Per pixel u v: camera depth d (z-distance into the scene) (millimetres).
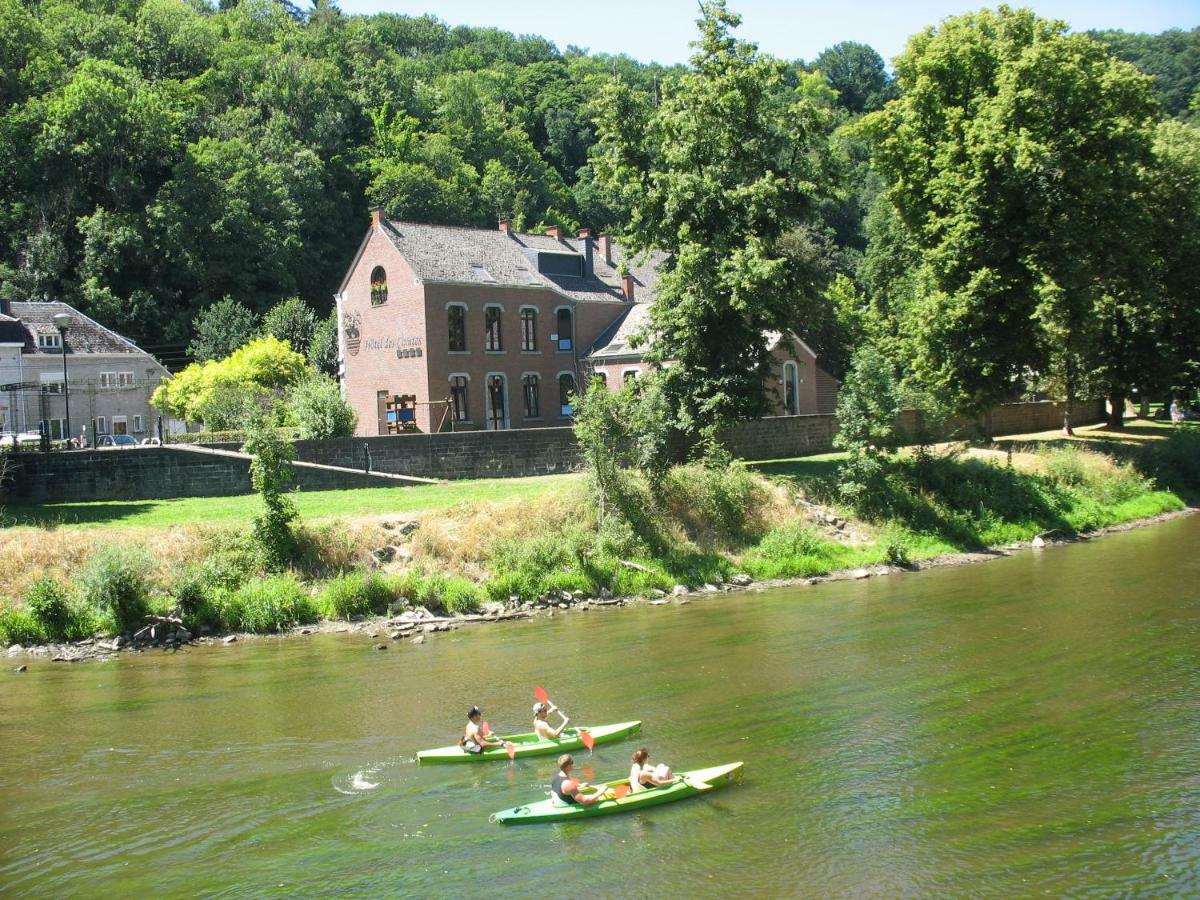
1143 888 12484
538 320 53938
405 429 46344
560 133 121188
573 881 12844
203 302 75250
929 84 43562
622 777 16141
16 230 73625
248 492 34312
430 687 20812
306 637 25016
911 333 45938
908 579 31562
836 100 117062
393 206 85812
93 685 21266
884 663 21906
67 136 72312
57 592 24656
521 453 39500
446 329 49531
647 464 32938
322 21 120688
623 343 53812
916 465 38656
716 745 17297
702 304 36031
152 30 95438
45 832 14352
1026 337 42562
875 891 12445
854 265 92250
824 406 57594
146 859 13555
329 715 19188
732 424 37062
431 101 112750
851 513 35812
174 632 24828
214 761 16953
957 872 12891
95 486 32875
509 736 17656
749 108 36625
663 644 23891
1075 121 40906
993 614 26188
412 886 12781
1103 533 39062
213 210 75750
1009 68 40406
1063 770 16000
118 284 73812
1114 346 53156
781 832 14070
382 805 15219
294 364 55000
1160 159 46719
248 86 94750
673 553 31094
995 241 41562
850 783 15641
